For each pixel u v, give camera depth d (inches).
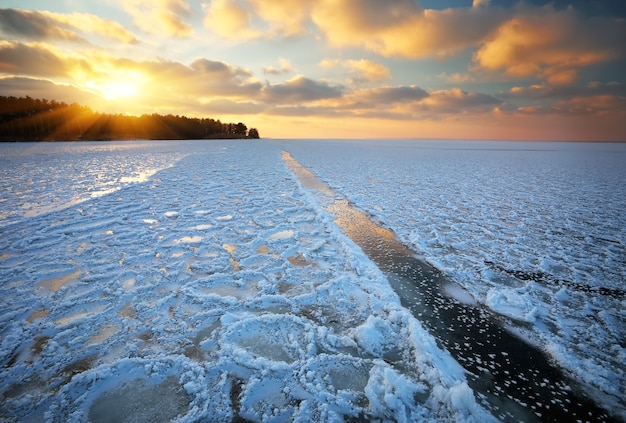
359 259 150.6
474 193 340.8
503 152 1288.1
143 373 77.3
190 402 69.9
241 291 119.3
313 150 1063.6
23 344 86.3
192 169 468.8
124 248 157.8
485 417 65.8
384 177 451.2
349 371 80.2
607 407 71.7
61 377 75.4
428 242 181.6
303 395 72.3
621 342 94.8
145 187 318.7
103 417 65.6
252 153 821.9
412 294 121.0
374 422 65.8
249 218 217.5
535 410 70.3
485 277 137.6
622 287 130.7
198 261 144.9
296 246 164.9
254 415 66.9
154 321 98.3
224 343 88.4
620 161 846.5
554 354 88.5
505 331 99.0
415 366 81.6
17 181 341.4
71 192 287.0
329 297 115.4
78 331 92.3
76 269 133.3
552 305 115.6
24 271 130.0
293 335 93.5
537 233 202.5
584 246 179.5
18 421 63.8
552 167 652.7
